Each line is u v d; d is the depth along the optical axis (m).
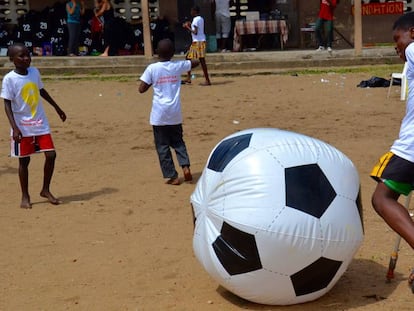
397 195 5.17
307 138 5.50
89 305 5.50
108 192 9.16
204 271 6.19
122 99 17.00
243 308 5.34
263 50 24.16
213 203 5.19
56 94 17.94
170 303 5.48
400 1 24.27
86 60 21.69
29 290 5.88
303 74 20.09
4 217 8.12
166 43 9.20
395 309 5.22
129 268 6.32
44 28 23.19
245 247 5.02
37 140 8.48
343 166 5.31
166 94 9.20
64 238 7.28
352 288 5.67
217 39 24.23
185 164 9.45
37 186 9.64
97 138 12.91
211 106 15.82
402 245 6.71
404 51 5.34
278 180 5.04
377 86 17.53
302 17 24.59
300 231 4.94
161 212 8.16
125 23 23.05
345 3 24.36
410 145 5.03
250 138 5.42
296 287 5.14
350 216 5.15
